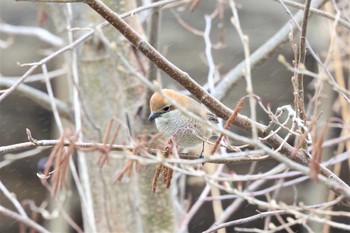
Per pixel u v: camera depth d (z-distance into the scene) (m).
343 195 5.91
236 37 18.48
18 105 18.75
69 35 11.13
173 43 18.41
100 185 11.48
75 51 10.98
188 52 18.39
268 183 17.28
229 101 17.67
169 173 7.08
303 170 5.78
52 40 13.61
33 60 18.84
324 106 13.05
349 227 6.45
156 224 11.20
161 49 18.28
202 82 18.44
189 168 7.20
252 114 6.09
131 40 7.01
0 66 18.73
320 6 10.32
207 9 18.39
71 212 18.42
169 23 18.47
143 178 11.12
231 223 7.49
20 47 18.75
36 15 19.27
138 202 11.22
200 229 19.17
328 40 16.23
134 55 11.32
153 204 11.19
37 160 19.12
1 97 7.90
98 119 11.30
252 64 10.59
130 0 11.43
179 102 8.61
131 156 6.27
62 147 6.44
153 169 11.10
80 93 10.62
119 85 11.21
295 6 8.63
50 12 12.08
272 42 10.54
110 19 6.92
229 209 11.04
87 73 11.38
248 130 7.34
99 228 11.55
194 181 12.38
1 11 19.19
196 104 8.72
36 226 10.54
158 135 7.00
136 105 10.97
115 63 11.25
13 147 7.08
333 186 5.89
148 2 11.59
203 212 18.92
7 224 19.50
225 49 18.44
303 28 6.98
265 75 17.83
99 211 11.56
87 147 7.11
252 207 18.75
